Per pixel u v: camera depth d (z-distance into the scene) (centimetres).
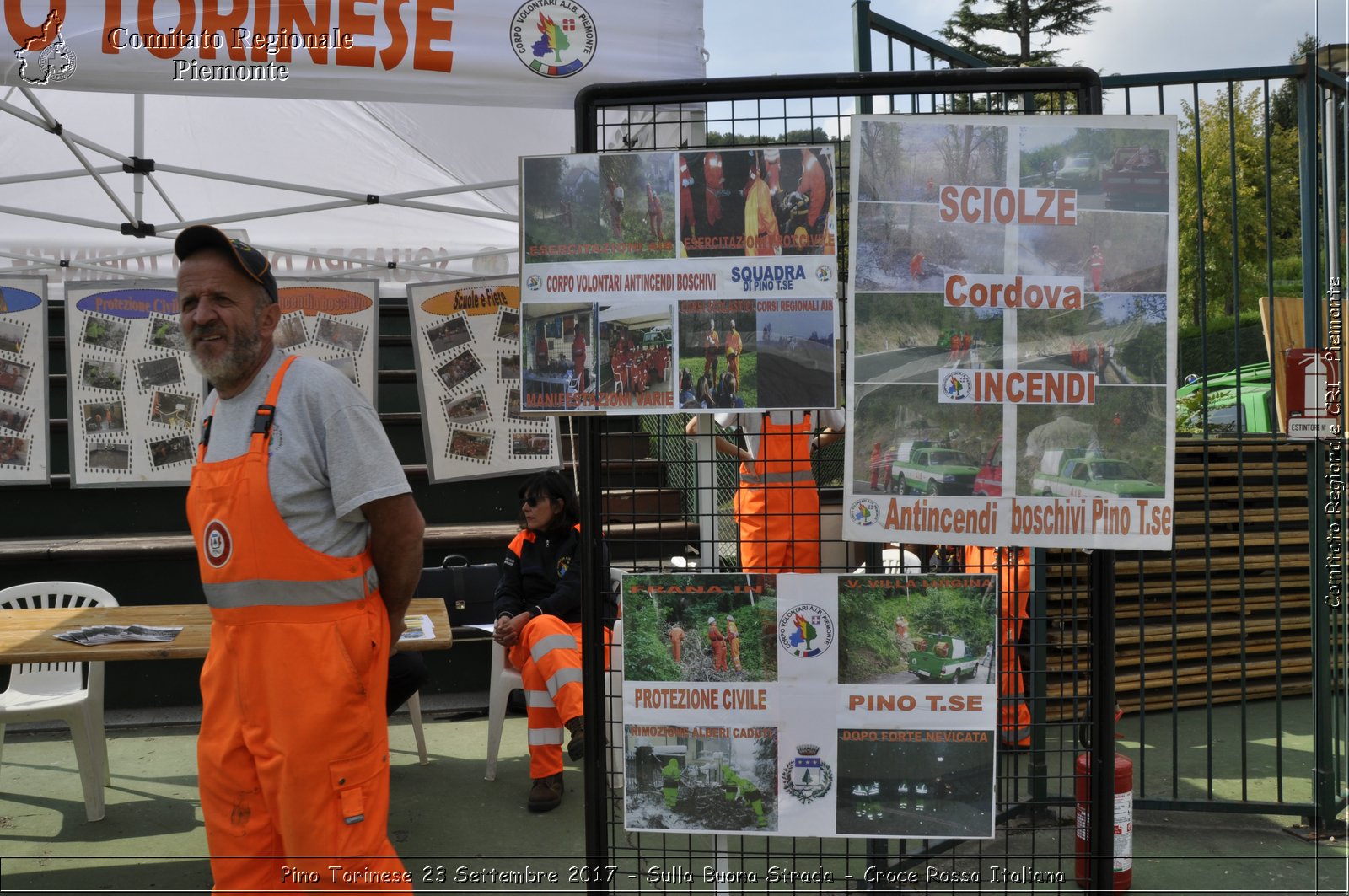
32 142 538
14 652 323
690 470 567
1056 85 229
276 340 527
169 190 594
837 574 230
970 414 224
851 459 226
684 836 361
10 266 646
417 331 540
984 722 230
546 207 226
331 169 581
